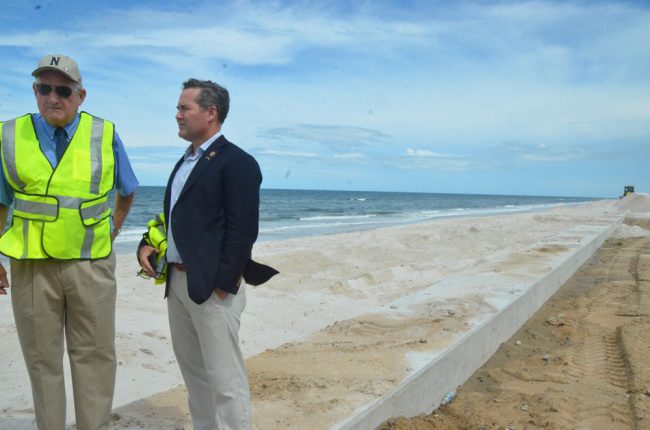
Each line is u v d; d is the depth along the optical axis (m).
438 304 6.45
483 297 6.82
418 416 4.23
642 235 19.73
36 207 2.64
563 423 4.23
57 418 2.81
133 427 3.35
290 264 12.59
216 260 2.73
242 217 2.73
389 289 10.31
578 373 5.41
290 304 8.59
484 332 5.70
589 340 6.51
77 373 2.85
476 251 16.39
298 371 4.30
